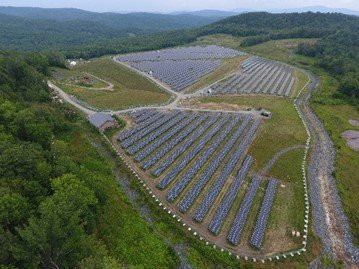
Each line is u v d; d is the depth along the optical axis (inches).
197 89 7175.2
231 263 2741.1
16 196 2292.1
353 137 5270.7
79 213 2331.4
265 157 4387.3
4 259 1877.5
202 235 2987.2
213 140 4690.0
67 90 6373.0
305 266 2829.7
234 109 6013.8
